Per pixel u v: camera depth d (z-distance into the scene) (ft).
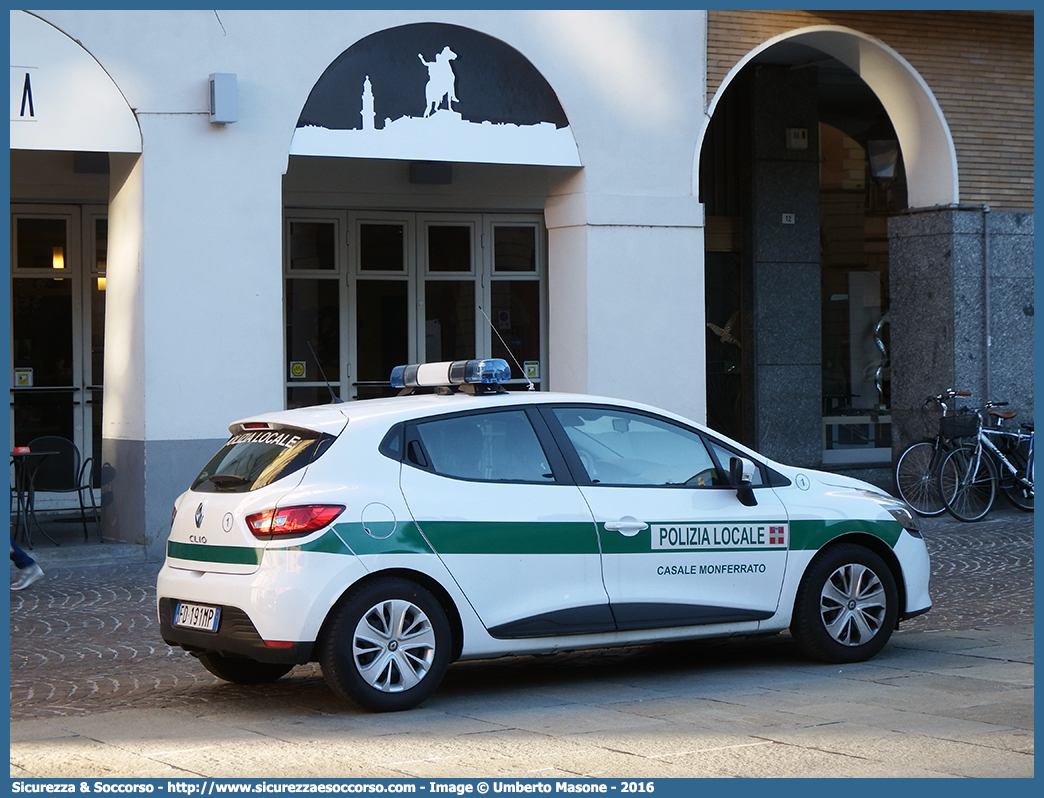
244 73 41.57
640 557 24.71
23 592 35.94
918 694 23.88
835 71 60.95
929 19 51.52
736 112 60.90
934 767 18.69
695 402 47.70
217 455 24.66
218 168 41.37
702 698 23.81
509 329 54.70
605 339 46.50
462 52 44.39
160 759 19.61
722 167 60.90
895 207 63.72
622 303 46.73
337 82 42.86
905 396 53.78
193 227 41.14
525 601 23.70
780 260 60.18
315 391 52.44
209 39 41.16
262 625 21.84
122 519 42.55
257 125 41.81
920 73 51.49
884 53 50.98
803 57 58.59
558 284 47.75
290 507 22.12
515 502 23.81
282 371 42.34
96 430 49.96
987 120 52.70
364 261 52.95
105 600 34.76
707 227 60.44
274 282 42.09
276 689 25.30
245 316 41.75
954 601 34.78
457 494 23.41
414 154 43.88
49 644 29.58
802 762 18.99
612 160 46.57
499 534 23.52
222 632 22.49
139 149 40.52
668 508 25.09
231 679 25.48
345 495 22.47
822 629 26.48
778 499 26.32
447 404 24.02
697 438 26.12
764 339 59.93
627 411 25.59
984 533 47.44
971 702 23.17
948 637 30.01
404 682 22.74
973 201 52.44
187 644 23.31
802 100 60.44
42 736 21.27
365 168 51.93
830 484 27.32
